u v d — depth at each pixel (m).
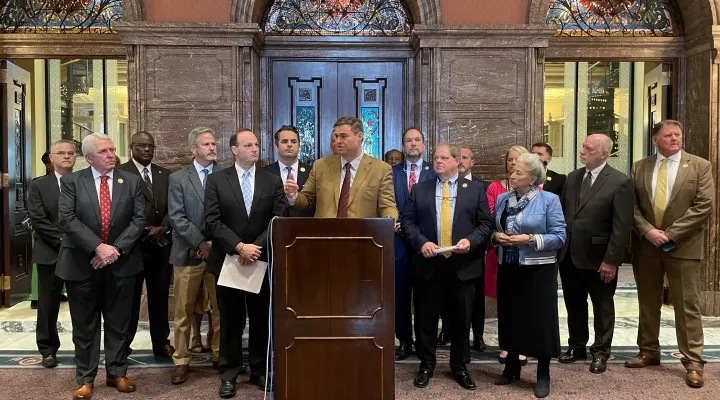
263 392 3.41
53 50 5.44
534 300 3.33
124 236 3.39
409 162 4.19
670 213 3.74
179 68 5.21
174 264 3.65
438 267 3.47
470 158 4.33
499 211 3.50
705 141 5.31
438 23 5.27
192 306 3.69
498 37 5.29
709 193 3.64
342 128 3.40
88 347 3.38
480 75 5.32
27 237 6.05
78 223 3.30
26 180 6.09
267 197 3.36
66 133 8.53
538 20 5.29
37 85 7.94
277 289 2.63
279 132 3.97
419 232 3.51
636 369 3.85
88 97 8.75
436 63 5.29
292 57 5.73
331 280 2.63
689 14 5.43
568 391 3.44
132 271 3.48
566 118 9.62
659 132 3.82
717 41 5.12
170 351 4.15
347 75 5.82
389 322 2.64
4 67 5.57
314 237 2.62
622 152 9.33
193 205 3.62
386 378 2.64
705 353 4.21
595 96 9.50
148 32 5.14
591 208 3.79
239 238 3.25
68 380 3.68
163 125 5.22
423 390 3.45
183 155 5.23
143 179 4.07
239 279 3.21
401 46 5.74
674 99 5.68
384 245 2.63
